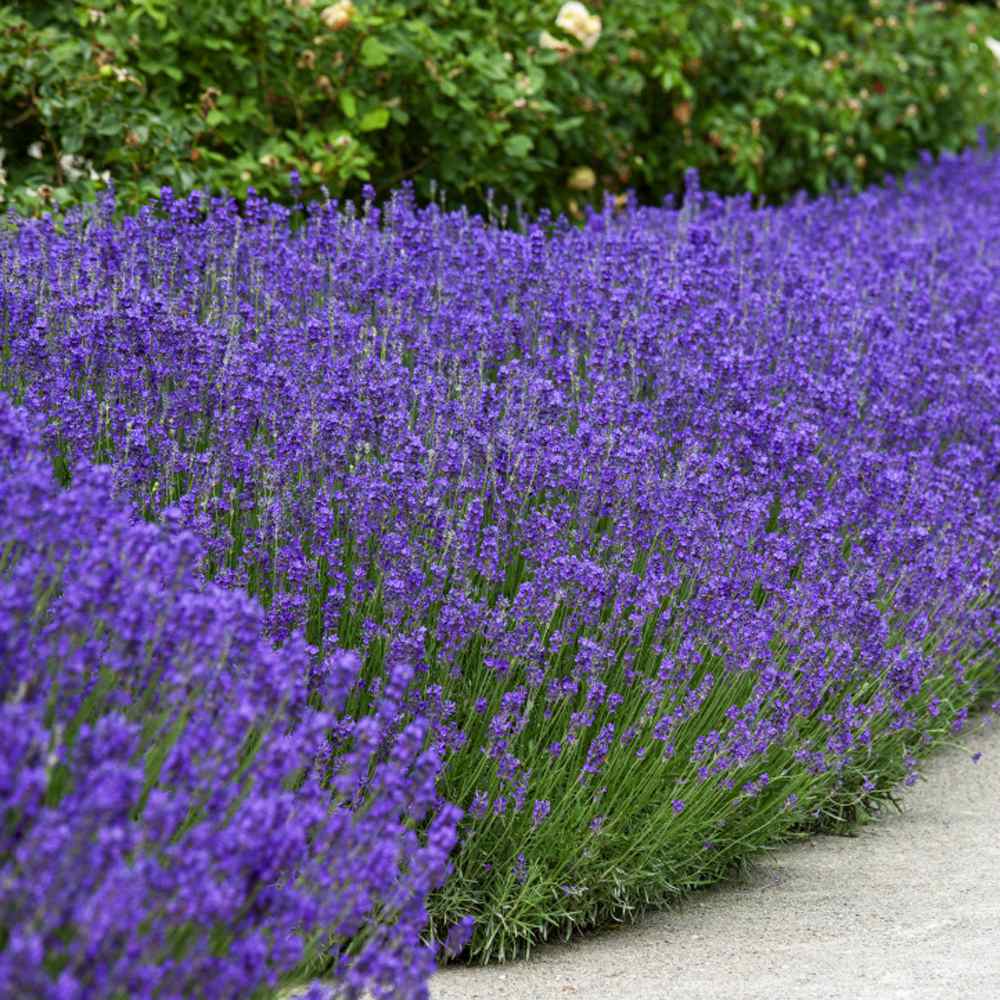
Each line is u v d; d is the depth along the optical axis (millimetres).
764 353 6629
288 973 3145
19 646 2885
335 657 4016
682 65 11109
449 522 4602
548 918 4320
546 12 9703
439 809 4195
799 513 5395
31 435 3799
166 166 7789
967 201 12508
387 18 8781
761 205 10438
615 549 4926
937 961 4234
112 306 5145
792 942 4453
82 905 2416
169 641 3137
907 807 5664
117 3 8148
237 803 3203
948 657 5836
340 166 8211
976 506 6156
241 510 4613
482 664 4539
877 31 13984
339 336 5547
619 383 5797
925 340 7277
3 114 8047
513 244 6809
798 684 4969
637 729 4492
